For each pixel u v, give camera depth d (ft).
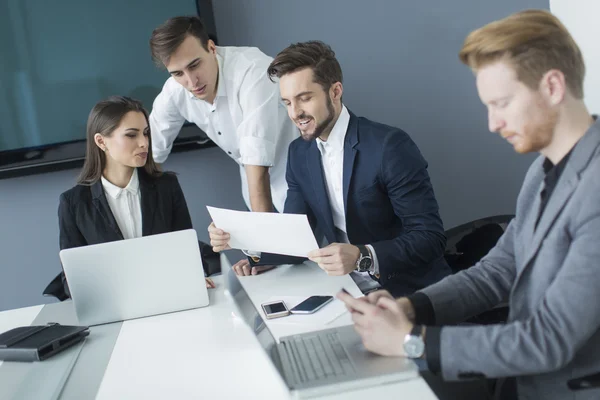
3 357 5.35
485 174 10.82
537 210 4.08
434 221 6.56
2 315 6.63
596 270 3.50
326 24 10.14
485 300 4.73
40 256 10.17
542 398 4.01
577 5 8.68
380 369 4.07
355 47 10.23
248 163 7.93
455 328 3.92
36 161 9.68
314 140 7.06
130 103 7.58
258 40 10.08
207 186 10.37
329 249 5.96
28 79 9.55
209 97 8.38
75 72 9.65
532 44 3.57
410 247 6.30
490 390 4.60
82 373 4.94
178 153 10.19
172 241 5.97
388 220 6.92
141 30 9.66
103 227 7.52
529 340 3.63
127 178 7.77
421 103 10.51
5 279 10.12
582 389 3.77
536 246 3.95
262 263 6.83
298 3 10.04
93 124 7.45
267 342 4.67
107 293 5.96
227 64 8.34
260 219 5.94
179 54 7.64
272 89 8.05
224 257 5.61
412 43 10.33
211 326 5.59
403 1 10.19
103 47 9.64
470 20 10.32
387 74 10.36
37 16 9.43
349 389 3.96
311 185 7.15
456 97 10.54
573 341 3.57
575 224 3.66
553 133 3.79
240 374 4.50
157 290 6.03
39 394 4.62
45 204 10.04
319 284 6.20
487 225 7.47
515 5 10.32
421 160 6.75
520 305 4.12
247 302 4.97
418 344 3.94
